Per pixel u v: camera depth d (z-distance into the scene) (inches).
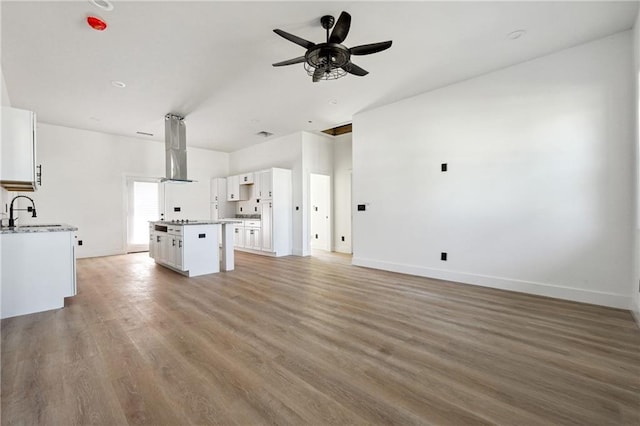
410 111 181.0
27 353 83.5
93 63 136.3
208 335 95.9
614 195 119.0
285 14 103.8
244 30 113.1
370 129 202.4
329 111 205.0
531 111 137.6
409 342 90.7
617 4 99.9
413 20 107.7
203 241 187.2
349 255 267.3
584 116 124.6
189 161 314.8
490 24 110.5
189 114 208.7
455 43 123.1
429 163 173.0
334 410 60.1
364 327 102.3
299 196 266.2
